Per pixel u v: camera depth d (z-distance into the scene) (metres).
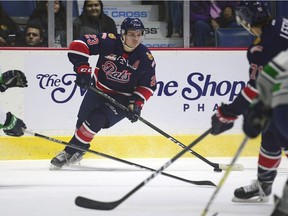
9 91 14.84
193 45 16.41
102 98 13.22
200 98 15.24
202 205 9.70
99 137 15.12
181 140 15.21
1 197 10.34
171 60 15.13
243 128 7.71
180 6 16.17
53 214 8.97
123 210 9.28
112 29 16.00
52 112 14.96
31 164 14.17
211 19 16.39
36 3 16.11
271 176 9.75
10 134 10.84
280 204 7.75
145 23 16.58
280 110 7.40
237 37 16.30
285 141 8.60
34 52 14.89
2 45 15.77
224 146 15.30
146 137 15.18
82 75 12.74
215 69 15.24
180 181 11.91
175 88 15.17
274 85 7.32
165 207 9.54
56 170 13.30
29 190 10.98
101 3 15.77
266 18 8.89
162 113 15.16
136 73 12.98
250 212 9.20
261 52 8.91
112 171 13.20
